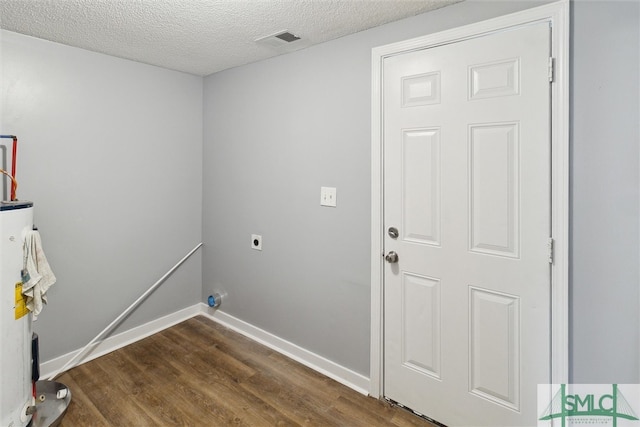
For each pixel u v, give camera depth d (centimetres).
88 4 164
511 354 156
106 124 240
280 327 252
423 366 182
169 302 290
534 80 143
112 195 246
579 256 138
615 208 130
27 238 166
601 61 130
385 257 191
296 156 233
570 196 139
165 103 275
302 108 227
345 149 206
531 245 148
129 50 229
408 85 178
